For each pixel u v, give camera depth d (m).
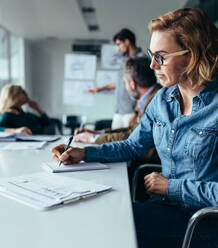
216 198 0.75
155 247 0.76
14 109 2.71
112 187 0.79
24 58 5.85
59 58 6.21
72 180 0.82
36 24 4.74
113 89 3.86
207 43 0.84
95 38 6.00
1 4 3.64
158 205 1.00
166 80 0.91
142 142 1.16
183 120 0.91
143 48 5.92
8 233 0.50
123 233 0.51
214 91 0.89
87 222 0.55
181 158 0.93
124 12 4.18
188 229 0.67
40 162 1.11
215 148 0.85
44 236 0.49
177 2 3.76
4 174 0.91
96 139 1.55
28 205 0.63
